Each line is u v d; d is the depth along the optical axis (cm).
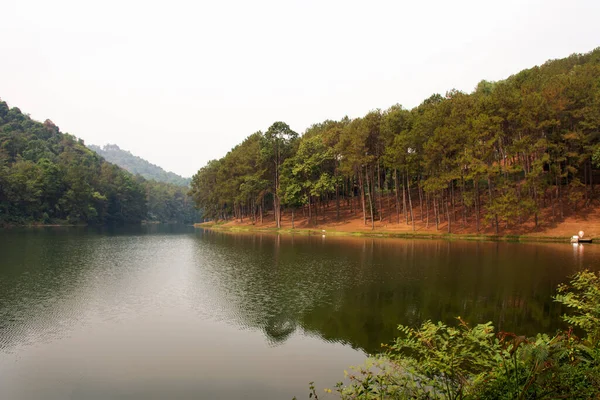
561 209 4994
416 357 1208
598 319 737
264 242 5378
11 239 5666
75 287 2288
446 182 5088
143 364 1218
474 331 668
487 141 5000
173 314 1758
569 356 579
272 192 8712
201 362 1237
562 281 2209
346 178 7794
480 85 8950
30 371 1174
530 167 5306
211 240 5997
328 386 1062
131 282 2448
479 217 5731
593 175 5756
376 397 637
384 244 4697
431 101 7381
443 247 4169
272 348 1348
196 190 12581
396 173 6700
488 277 2375
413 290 2094
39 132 17175
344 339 1422
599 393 487
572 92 4847
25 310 1803
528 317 1562
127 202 15688
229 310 1812
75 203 12050
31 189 10712
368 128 6194
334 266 2991
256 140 9894
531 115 4706
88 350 1341
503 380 546
